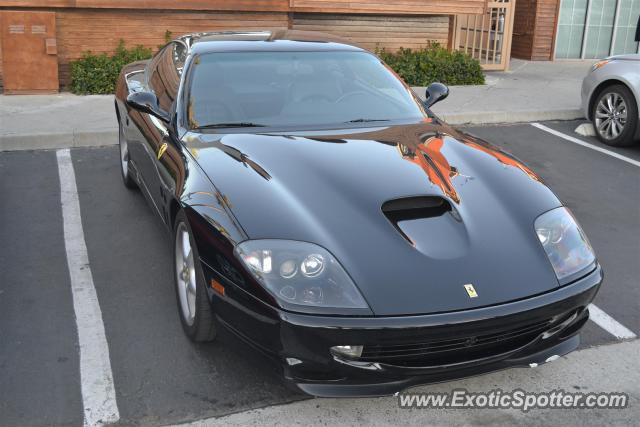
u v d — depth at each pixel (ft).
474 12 34.71
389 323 8.23
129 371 10.23
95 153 21.31
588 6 45.62
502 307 8.59
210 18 30.45
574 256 9.66
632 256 15.40
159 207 12.66
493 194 10.35
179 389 9.83
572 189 20.16
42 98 26.99
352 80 13.66
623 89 24.40
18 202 17.06
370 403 9.71
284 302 8.43
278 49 14.08
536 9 44.45
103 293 12.62
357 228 9.11
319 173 10.23
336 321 8.25
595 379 10.51
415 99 14.03
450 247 9.11
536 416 9.57
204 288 9.69
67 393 9.66
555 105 29.35
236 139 11.46
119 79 18.35
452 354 8.84
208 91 12.78
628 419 9.55
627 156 23.90
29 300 12.26
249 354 9.08
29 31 26.89
